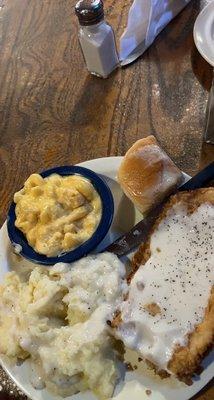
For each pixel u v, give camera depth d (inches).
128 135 19.0
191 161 17.8
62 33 22.7
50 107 20.7
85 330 14.4
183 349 13.6
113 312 14.6
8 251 17.2
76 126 19.9
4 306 15.6
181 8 21.3
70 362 14.1
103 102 20.1
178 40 20.7
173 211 15.7
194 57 20.1
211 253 14.9
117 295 15.0
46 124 20.3
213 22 19.5
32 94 21.3
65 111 20.4
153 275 14.9
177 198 15.8
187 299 14.3
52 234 16.5
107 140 19.2
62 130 19.9
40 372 14.5
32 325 14.8
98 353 14.2
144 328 14.1
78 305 14.9
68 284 15.4
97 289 15.1
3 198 18.9
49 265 16.2
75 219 16.6
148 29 20.5
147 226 16.3
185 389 13.4
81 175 17.5
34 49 22.7
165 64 20.3
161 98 19.5
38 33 23.1
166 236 15.5
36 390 14.3
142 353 14.0
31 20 23.7
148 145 16.8
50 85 21.3
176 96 19.4
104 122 19.6
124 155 18.3
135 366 14.3
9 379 15.4
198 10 21.1
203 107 18.9
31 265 16.9
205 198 15.6
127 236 16.3
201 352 13.4
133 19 20.1
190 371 13.4
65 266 15.7
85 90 20.7
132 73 20.5
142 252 15.8
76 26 22.7
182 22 21.1
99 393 14.0
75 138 19.6
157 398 13.6
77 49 21.9
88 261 15.8
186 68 20.0
